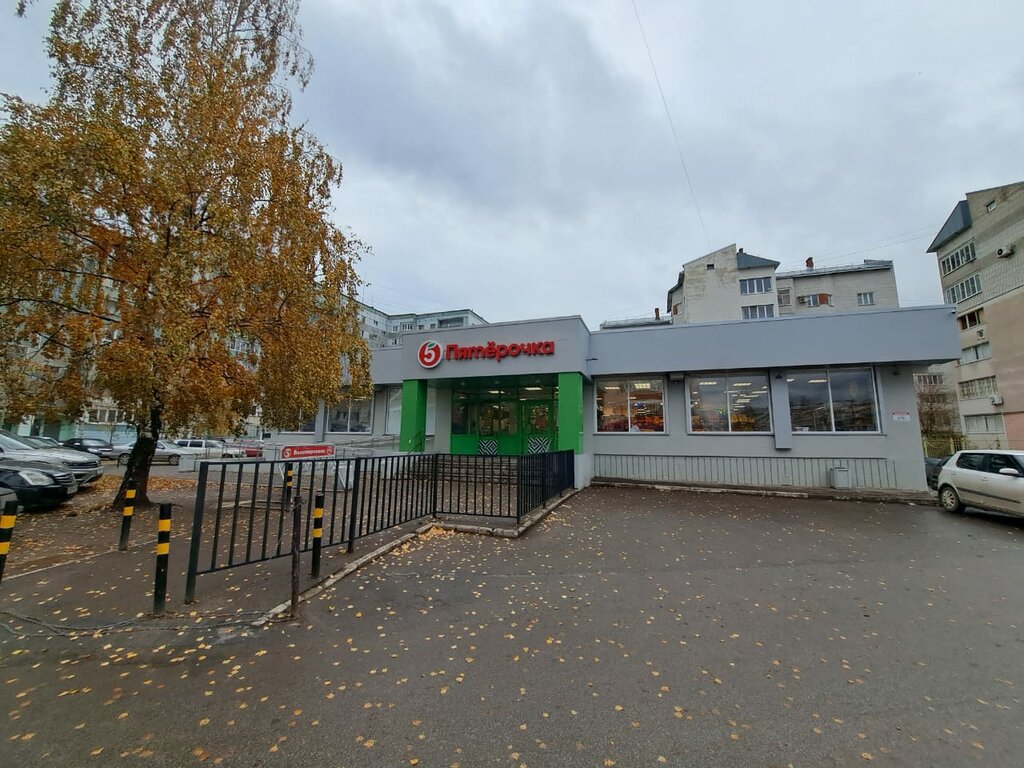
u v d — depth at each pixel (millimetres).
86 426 34594
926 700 3229
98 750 2639
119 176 7367
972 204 32531
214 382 8422
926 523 9125
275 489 13383
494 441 17578
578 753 2645
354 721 2918
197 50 9141
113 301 8641
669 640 4117
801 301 44625
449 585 5414
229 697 3172
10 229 6848
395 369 18344
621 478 14570
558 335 14141
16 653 3768
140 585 5242
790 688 3361
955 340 12094
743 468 13875
